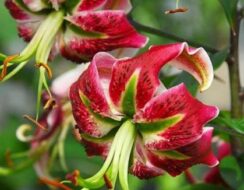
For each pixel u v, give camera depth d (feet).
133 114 2.32
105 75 2.33
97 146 2.40
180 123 2.26
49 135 3.27
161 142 2.29
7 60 2.52
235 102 2.71
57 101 3.15
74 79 3.01
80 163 3.99
